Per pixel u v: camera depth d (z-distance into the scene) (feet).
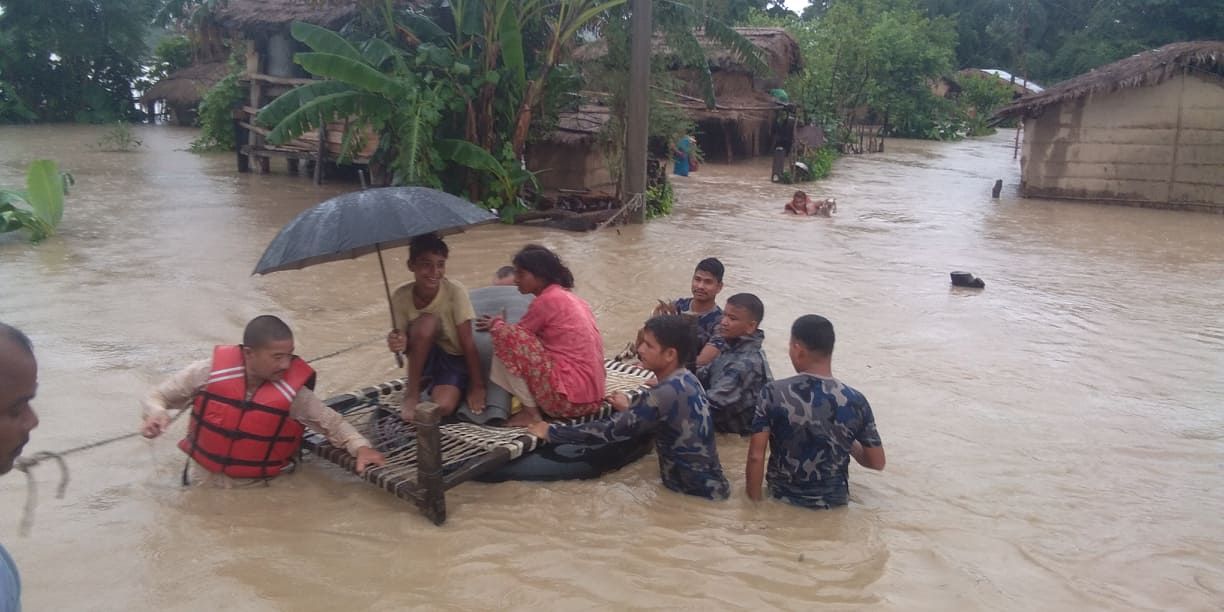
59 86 106.22
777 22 132.05
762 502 15.57
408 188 15.85
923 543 14.23
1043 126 63.93
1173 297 33.40
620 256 37.22
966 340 26.48
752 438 15.35
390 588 12.44
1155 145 60.95
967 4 216.74
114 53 109.91
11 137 85.66
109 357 21.74
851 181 74.69
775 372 22.72
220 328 24.44
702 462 15.53
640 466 17.17
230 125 72.79
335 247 14.29
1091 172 63.05
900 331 27.20
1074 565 13.67
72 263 31.89
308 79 57.52
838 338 26.14
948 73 161.17
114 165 64.03
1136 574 13.46
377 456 15.29
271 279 30.45
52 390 19.39
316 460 16.60
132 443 16.87
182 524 13.99
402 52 44.47
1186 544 14.43
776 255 38.70
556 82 46.65
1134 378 23.32
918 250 41.70
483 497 15.39
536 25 46.98
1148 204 61.72
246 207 46.52
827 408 15.17
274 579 12.56
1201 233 50.42
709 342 19.67
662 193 50.67
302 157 57.47
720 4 50.29
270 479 15.61
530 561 13.28
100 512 14.25
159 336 23.56
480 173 45.73
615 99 46.85
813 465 15.24
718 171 79.51
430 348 17.21
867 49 109.91
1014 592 12.83
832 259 38.37
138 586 12.25
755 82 98.07
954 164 93.91
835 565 13.43
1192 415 20.62
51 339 22.95
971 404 20.93
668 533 14.32
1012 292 33.32
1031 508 15.62
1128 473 17.26
